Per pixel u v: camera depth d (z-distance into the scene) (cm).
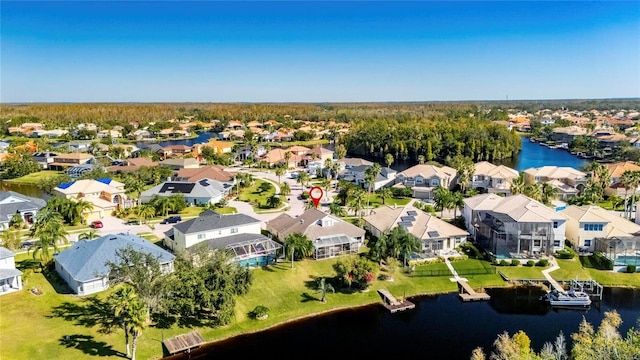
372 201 12162
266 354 5334
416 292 6950
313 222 8281
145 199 11981
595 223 8231
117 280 5709
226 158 18888
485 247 8362
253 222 8319
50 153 17975
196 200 11819
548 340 5644
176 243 8012
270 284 6938
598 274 7412
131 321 4859
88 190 11762
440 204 9962
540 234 7906
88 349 5212
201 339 5497
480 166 14012
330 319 6184
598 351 4631
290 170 17500
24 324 5625
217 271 5931
